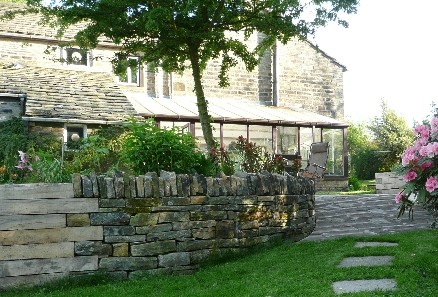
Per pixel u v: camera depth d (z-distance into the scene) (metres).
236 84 26.80
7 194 6.09
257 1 14.13
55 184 6.34
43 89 18.50
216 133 23.11
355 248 7.33
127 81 23.69
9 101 18.17
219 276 6.44
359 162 29.28
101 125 17.34
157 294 5.66
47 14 14.09
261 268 6.68
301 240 8.61
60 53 21.75
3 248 6.00
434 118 5.87
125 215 6.71
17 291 5.94
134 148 8.20
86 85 20.05
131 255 6.69
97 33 13.78
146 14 12.47
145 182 6.93
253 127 23.89
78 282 6.30
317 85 29.00
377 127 29.80
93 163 11.02
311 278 5.84
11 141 15.77
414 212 11.45
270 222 8.48
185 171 8.41
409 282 5.38
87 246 6.44
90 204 6.51
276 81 27.62
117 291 5.86
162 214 7.01
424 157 5.70
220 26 14.35
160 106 22.02
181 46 14.98
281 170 10.43
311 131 25.14
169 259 6.98
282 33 14.52
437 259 6.39
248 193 8.12
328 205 12.95
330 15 13.52
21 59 21.06
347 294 5.02
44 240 6.21
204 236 7.40
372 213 11.41
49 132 16.92
